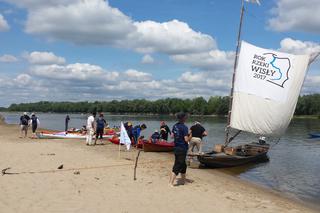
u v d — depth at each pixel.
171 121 95.50
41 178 12.74
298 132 53.53
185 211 9.69
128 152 22.14
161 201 10.52
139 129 25.73
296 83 22.48
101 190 11.42
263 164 22.36
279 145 34.91
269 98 22.28
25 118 31.05
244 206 10.62
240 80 22.70
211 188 12.83
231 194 12.17
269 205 11.06
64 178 12.88
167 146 23.89
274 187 15.44
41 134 32.12
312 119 111.12
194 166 18.97
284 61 22.33
